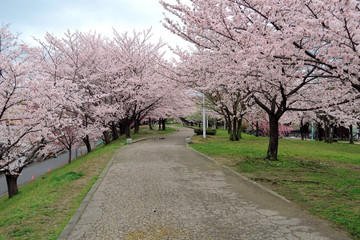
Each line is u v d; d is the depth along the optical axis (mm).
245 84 10195
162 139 25156
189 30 8227
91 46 21234
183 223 4754
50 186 7867
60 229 4551
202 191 6902
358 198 6168
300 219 4887
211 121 52750
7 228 4672
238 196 6422
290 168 10320
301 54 5871
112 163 11492
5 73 9836
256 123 32688
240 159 12391
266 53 5977
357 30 4887
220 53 9445
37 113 11422
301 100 13055
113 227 4605
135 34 23469
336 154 16031
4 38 11070
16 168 11688
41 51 15133
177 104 29297
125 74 23438
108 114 21281
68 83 13305
